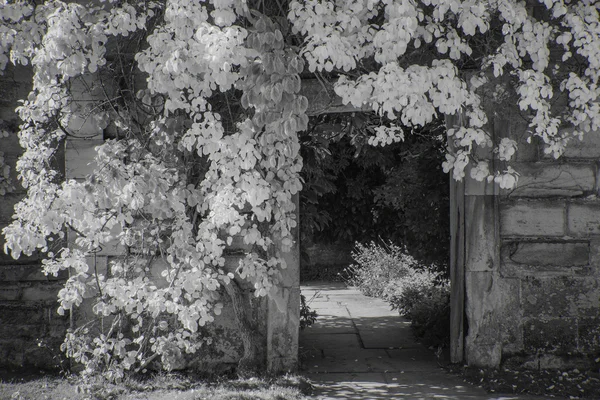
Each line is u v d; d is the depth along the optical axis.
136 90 5.38
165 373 5.48
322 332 7.43
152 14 4.25
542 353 5.54
